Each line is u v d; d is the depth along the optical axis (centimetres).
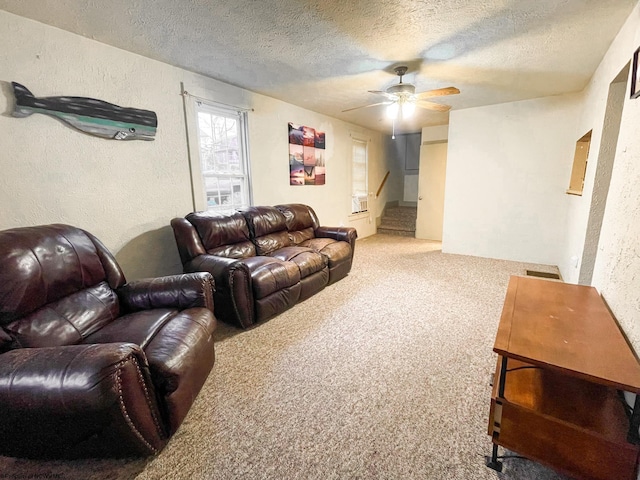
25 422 116
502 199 459
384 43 243
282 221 379
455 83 346
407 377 189
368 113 491
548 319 141
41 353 119
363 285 359
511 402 120
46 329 154
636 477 101
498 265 437
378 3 187
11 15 196
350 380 187
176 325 168
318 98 402
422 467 130
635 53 158
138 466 132
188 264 271
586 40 237
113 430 121
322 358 211
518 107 428
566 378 136
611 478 104
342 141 557
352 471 128
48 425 116
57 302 169
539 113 415
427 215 644
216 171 347
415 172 791
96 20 206
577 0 185
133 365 123
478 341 231
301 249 347
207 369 176
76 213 238
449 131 486
